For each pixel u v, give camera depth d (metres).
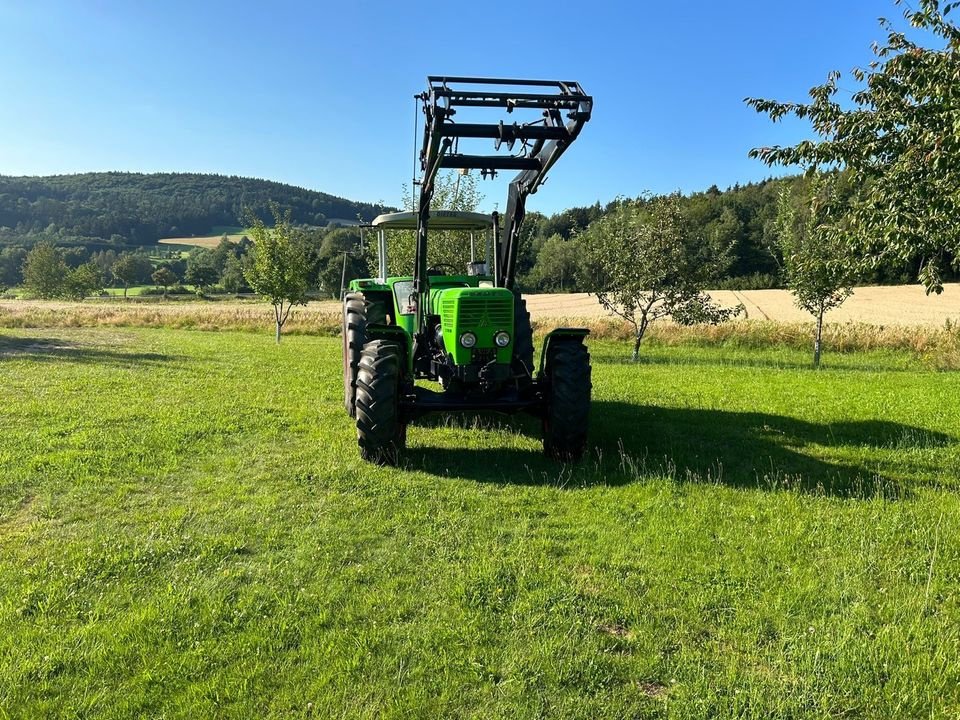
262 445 6.07
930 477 5.32
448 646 2.82
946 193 4.52
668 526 4.15
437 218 6.95
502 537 3.98
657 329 20.06
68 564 3.53
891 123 4.91
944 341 16.70
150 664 2.67
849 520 4.25
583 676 2.63
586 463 5.56
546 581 3.40
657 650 2.80
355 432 6.55
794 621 3.03
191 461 5.52
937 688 2.55
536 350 15.38
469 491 4.78
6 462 5.28
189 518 4.24
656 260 15.23
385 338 5.71
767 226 48.19
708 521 4.26
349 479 5.07
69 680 2.57
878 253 5.36
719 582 3.41
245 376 10.48
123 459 5.48
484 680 2.61
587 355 5.69
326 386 9.47
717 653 2.80
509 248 6.18
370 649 2.80
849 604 3.18
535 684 2.58
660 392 9.60
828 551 3.77
